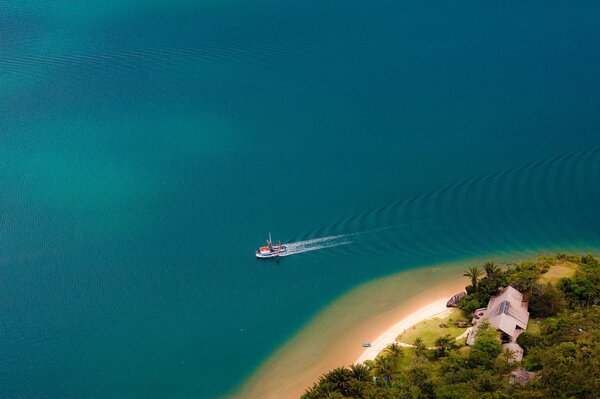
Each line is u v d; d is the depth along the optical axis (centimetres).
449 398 15288
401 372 17088
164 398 18138
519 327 17800
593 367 15025
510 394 14912
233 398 17988
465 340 18100
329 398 15462
